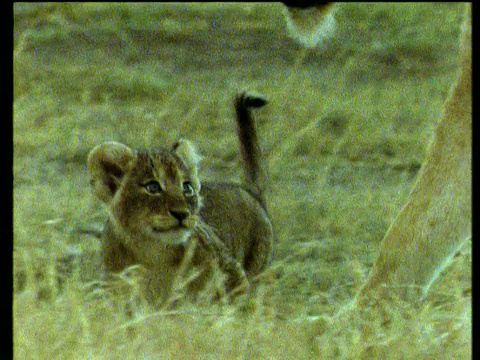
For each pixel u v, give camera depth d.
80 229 11.80
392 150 15.59
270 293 9.66
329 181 14.07
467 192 7.95
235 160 14.91
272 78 19.52
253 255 10.20
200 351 8.08
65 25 23.39
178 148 9.23
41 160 14.60
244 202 10.13
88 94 17.69
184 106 17.28
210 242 9.18
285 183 13.53
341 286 9.84
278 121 15.81
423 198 8.03
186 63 21.70
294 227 12.02
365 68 20.81
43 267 10.12
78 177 14.00
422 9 24.97
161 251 8.92
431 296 9.38
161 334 8.22
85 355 7.80
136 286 8.61
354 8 24.80
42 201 12.48
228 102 17.45
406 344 8.05
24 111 15.57
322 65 21.03
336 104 16.97
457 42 22.66
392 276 8.10
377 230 12.11
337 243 11.55
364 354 8.02
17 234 10.85
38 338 8.06
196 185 9.11
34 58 21.05
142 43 23.41
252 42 23.41
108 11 25.14
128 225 8.89
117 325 8.27
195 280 9.03
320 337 8.23
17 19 23.67
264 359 8.06
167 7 26.38
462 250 10.40
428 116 17.22
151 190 8.82
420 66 21.33
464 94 8.02
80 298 8.70
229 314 8.53
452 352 8.11
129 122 16.42
